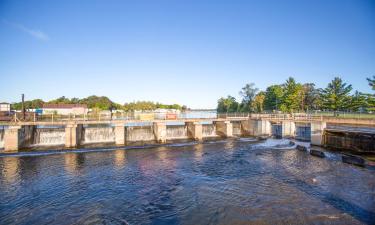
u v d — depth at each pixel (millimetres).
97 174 26547
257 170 27906
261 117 60406
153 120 46094
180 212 17703
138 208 18422
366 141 33688
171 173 26953
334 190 21422
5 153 35250
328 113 71062
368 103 54875
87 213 17688
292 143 45406
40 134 41156
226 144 45562
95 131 44781
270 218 16547
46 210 18188
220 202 19281
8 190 21984
